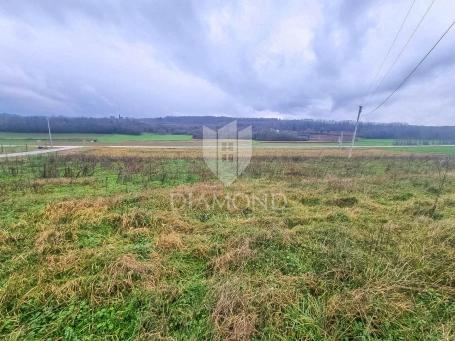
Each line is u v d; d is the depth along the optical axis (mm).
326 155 17547
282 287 2562
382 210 4992
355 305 2229
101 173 8945
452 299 2443
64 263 2893
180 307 2332
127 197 5309
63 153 17000
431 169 10883
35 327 2084
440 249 3264
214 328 2023
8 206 4777
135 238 3672
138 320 2146
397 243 3506
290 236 3699
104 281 2605
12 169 8383
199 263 3129
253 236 3627
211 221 4348
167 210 4797
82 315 2215
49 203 4816
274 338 2010
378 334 2049
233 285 2516
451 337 1967
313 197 5770
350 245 3451
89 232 3740
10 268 2820
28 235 3623
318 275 2770
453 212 4836
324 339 1979
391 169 10656
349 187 6586
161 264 2957
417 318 2195
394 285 2496
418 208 4984
